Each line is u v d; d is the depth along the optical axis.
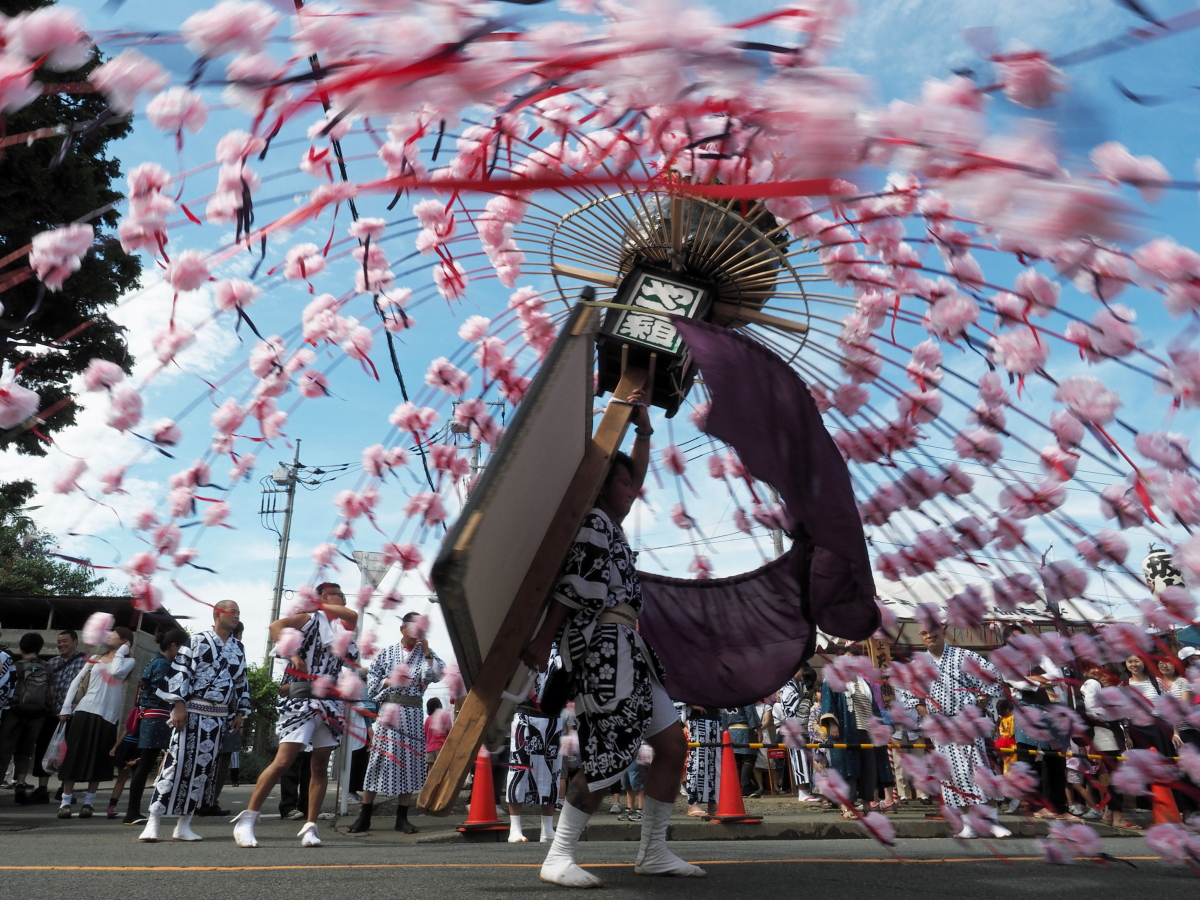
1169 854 2.75
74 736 7.31
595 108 2.04
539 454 2.27
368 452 3.89
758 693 3.34
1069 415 2.92
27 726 8.67
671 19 0.85
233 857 3.55
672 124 1.58
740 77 0.85
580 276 3.67
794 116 0.80
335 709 4.60
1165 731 3.29
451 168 2.11
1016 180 0.67
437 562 1.83
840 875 2.87
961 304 2.78
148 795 10.45
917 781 3.91
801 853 4.01
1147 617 2.90
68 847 4.13
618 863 3.28
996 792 3.71
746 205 3.34
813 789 8.95
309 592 4.22
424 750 6.18
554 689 2.77
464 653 2.25
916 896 2.40
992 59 0.78
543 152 2.25
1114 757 3.74
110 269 8.67
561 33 0.90
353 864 3.13
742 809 6.64
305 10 0.96
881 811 7.37
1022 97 0.77
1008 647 3.22
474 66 0.92
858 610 3.09
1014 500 3.14
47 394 5.41
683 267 3.44
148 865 3.06
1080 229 0.66
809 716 8.25
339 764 7.60
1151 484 2.57
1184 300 1.57
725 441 2.54
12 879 2.52
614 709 2.53
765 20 0.92
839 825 6.67
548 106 2.03
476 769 6.18
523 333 4.05
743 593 3.52
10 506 10.79
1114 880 2.84
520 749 5.62
